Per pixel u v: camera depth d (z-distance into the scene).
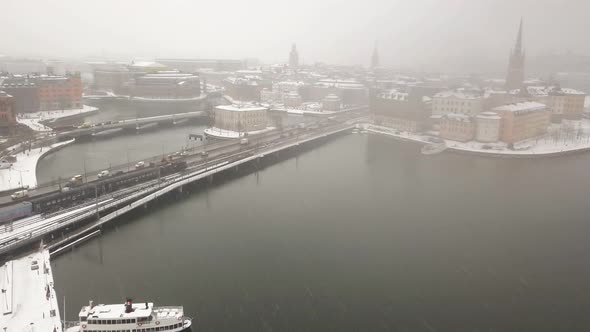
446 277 134.00
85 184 185.50
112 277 127.81
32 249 138.00
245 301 118.88
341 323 111.38
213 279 129.12
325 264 140.12
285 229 165.88
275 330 107.81
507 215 183.38
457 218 179.62
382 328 109.94
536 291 127.62
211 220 172.62
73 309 111.00
